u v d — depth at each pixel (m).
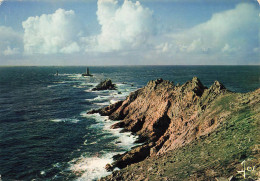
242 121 18.88
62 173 26.89
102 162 29.53
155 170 16.05
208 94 31.77
